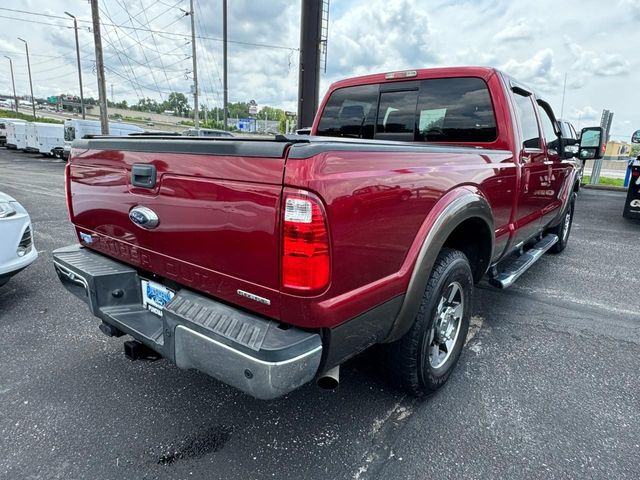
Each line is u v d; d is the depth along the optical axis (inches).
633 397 102.2
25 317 140.4
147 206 81.0
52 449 82.0
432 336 94.6
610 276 199.2
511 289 179.3
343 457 81.0
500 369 114.1
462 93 128.9
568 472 78.1
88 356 116.8
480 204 99.4
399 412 94.8
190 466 78.3
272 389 61.6
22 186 499.8
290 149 59.7
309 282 61.0
